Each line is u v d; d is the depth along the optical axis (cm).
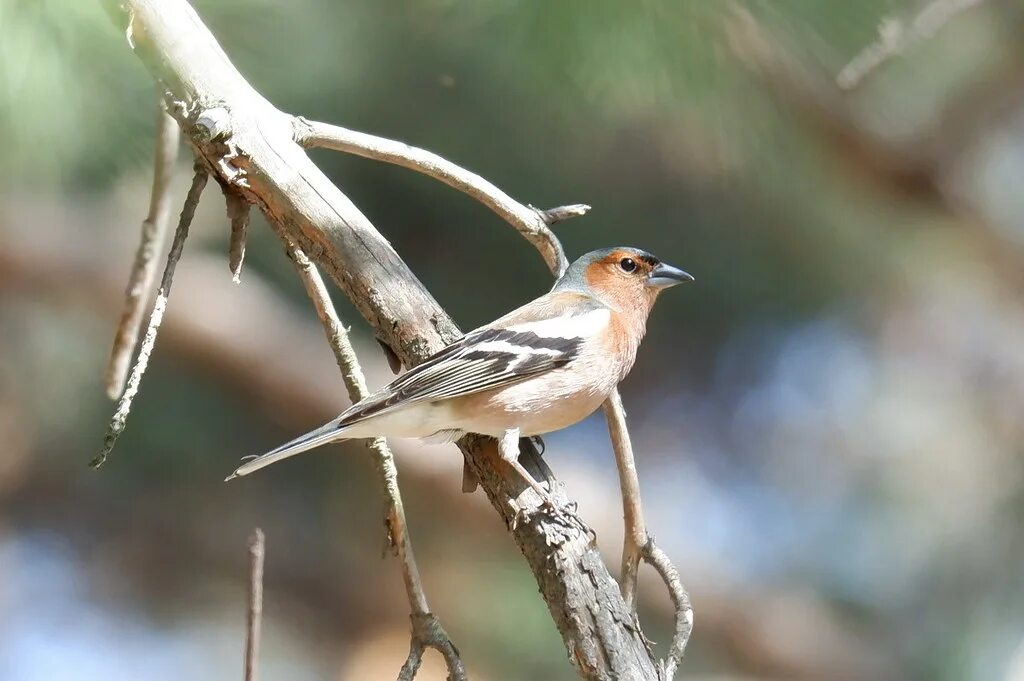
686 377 1382
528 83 831
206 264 1215
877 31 720
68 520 1287
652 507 1370
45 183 883
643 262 867
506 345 688
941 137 982
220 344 1199
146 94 769
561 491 622
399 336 629
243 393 1241
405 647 1316
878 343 1331
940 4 726
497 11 736
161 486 1288
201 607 1323
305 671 1284
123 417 535
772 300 1263
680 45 719
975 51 973
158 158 668
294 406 1241
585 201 1124
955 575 1266
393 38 1000
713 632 1306
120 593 1313
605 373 740
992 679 1213
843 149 924
